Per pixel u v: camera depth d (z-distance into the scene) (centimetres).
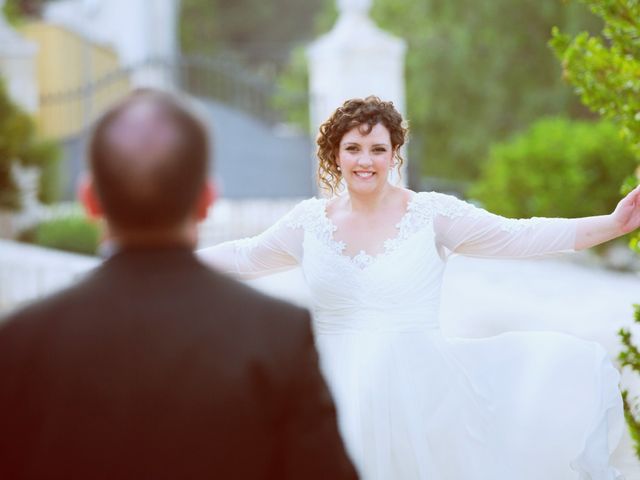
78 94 2622
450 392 632
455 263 2148
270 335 331
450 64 3134
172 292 333
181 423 322
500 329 1502
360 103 650
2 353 328
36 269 1781
